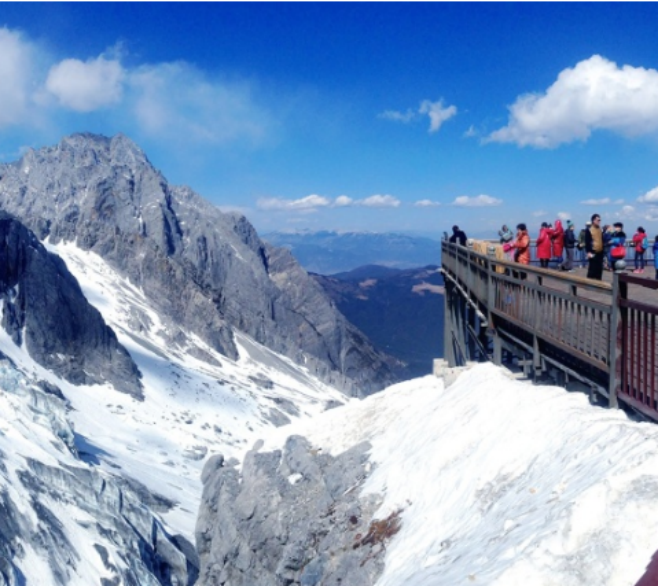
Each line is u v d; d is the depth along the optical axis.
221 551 23.08
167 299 163.50
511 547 7.50
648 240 28.70
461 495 11.79
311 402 141.50
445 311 29.50
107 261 169.75
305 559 16.84
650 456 7.23
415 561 11.15
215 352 156.00
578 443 9.47
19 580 26.41
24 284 107.25
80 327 111.62
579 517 6.79
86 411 90.25
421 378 25.12
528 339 15.02
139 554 36.69
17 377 49.91
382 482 16.72
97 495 39.03
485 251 23.61
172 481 66.81
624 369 10.30
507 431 11.92
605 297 18.66
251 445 27.66
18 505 31.20
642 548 6.25
